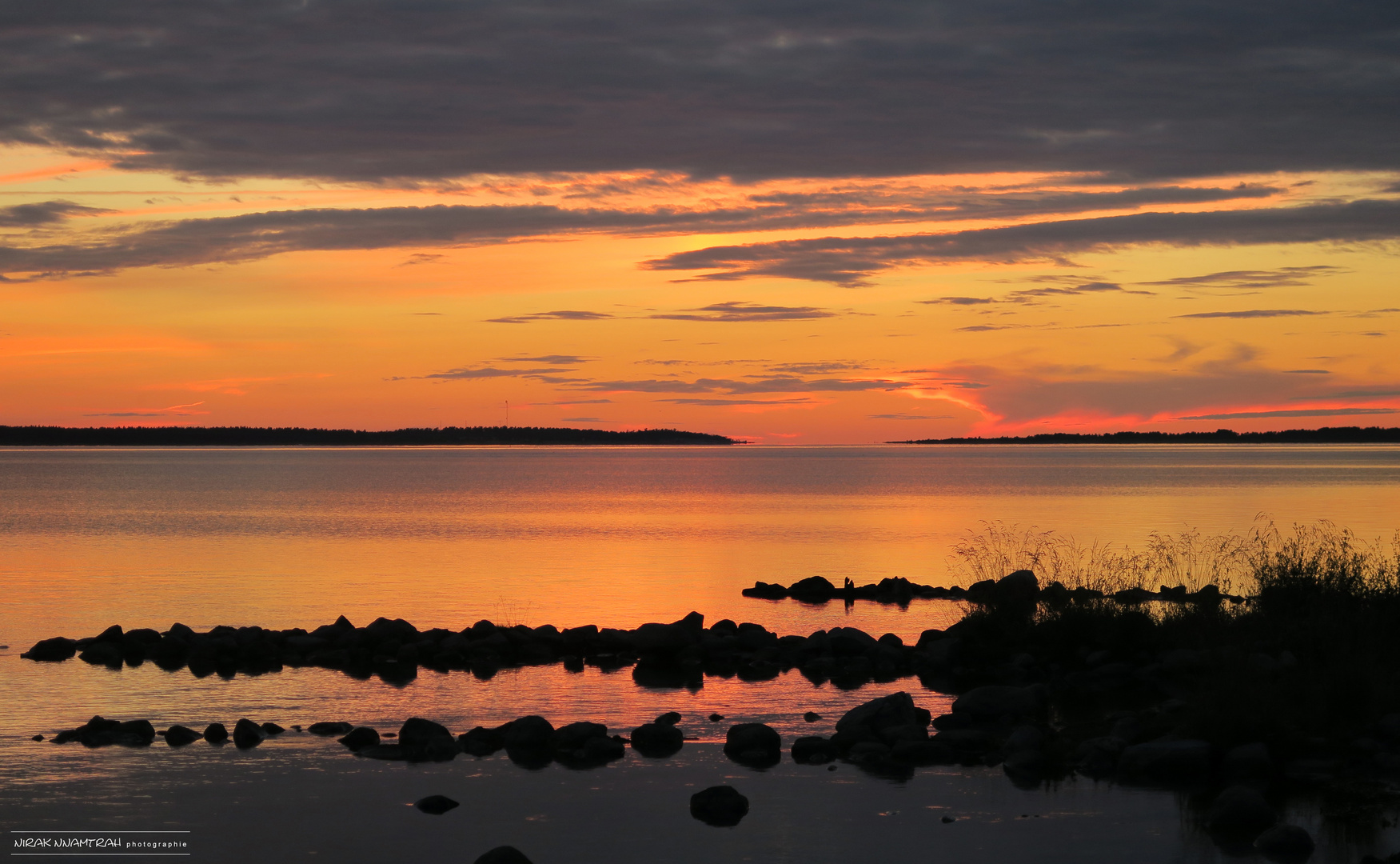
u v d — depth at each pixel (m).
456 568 43.53
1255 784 14.95
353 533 59.56
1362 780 14.92
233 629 26.75
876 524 66.12
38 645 25.39
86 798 14.57
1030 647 24.39
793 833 13.37
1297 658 19.75
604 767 16.17
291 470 195.50
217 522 66.81
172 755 16.62
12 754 16.56
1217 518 65.38
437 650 25.53
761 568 44.31
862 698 21.11
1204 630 22.95
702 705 20.50
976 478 145.88
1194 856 12.49
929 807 14.27
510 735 17.45
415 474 172.50
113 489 114.56
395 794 14.83
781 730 18.45
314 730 18.12
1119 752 16.23
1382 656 19.17
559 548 51.78
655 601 35.09
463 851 12.80
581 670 23.97
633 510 80.75
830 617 32.12
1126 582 31.41
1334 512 69.38
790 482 135.62
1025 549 45.19
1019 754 16.17
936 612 33.19
